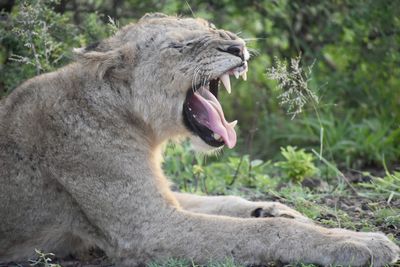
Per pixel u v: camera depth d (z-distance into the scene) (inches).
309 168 565.9
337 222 444.1
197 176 573.3
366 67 716.7
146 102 431.8
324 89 703.7
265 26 735.1
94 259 431.2
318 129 693.3
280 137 709.9
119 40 443.5
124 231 404.2
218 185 564.1
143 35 435.5
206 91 442.3
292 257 383.6
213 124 434.0
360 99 711.1
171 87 431.2
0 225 418.3
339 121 691.4
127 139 421.4
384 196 498.3
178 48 428.5
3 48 587.5
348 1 700.7
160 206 403.5
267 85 762.8
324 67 737.6
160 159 459.8
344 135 685.3
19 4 546.9
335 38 716.7
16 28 527.5
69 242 430.0
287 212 440.1
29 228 420.2
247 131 757.3
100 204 407.2
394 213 450.6
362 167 647.1
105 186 407.5
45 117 419.5
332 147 662.5
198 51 427.2
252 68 764.0
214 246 391.2
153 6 685.3
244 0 716.7
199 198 463.5
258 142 728.3
